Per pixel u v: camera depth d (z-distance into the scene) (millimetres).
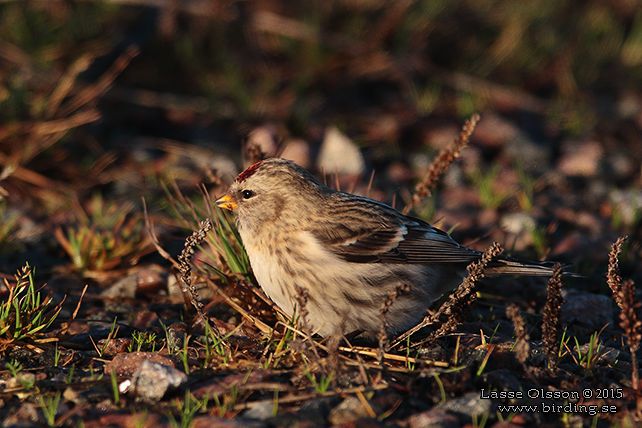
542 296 9898
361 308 8422
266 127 14703
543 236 11586
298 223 8531
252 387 7109
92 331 8617
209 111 15422
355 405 6902
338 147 13906
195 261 9641
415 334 8602
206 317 8133
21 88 13453
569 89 17031
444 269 8789
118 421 6684
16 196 12203
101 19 16297
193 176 13297
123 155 13867
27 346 8117
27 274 8484
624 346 8609
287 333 8055
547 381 7609
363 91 16609
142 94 15359
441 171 10070
